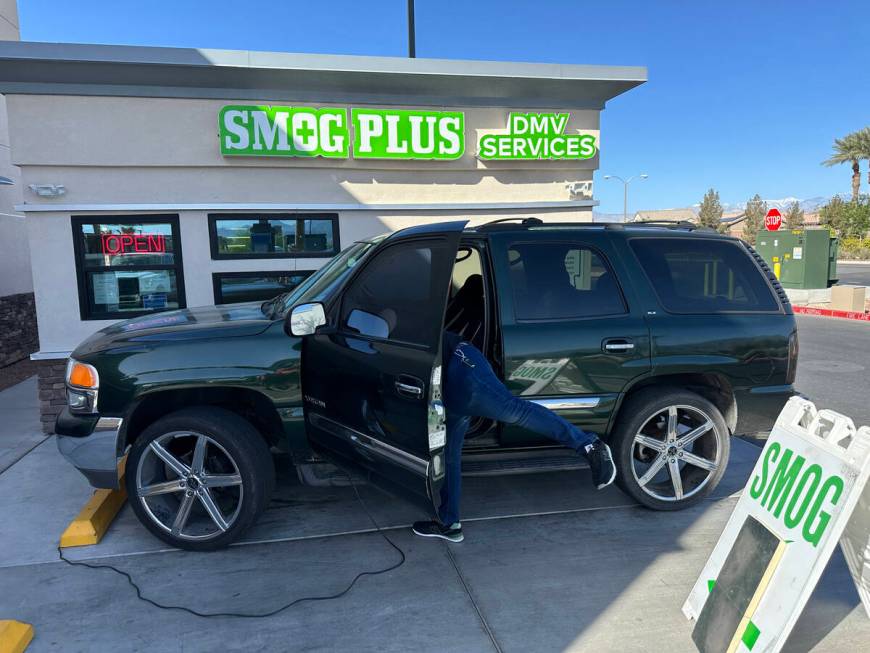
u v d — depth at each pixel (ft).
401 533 12.71
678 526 13.03
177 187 21.50
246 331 11.96
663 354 12.81
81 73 19.83
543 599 10.40
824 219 172.96
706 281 13.58
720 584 9.07
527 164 24.66
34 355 19.62
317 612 10.02
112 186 20.97
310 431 12.05
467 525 13.08
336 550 12.03
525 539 12.47
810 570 7.70
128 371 11.41
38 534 12.73
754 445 18.13
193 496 11.75
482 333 14.58
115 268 21.38
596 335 12.52
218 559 11.69
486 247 12.88
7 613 10.00
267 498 11.96
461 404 10.98
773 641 7.84
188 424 11.50
